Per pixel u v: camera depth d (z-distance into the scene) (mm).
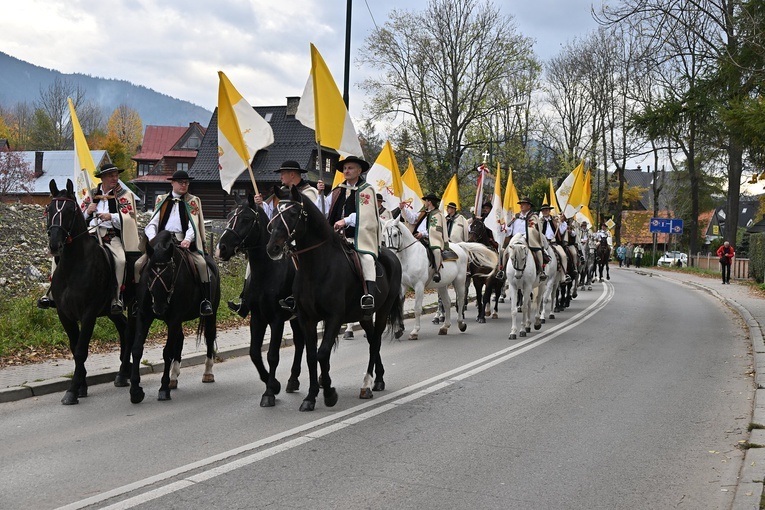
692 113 19875
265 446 6988
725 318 20188
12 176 42969
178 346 9891
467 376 10789
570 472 6379
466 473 6277
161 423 7887
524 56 40781
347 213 9305
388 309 9648
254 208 9094
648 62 18953
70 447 6922
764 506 5422
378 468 6363
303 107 10586
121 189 10109
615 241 71062
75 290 9047
